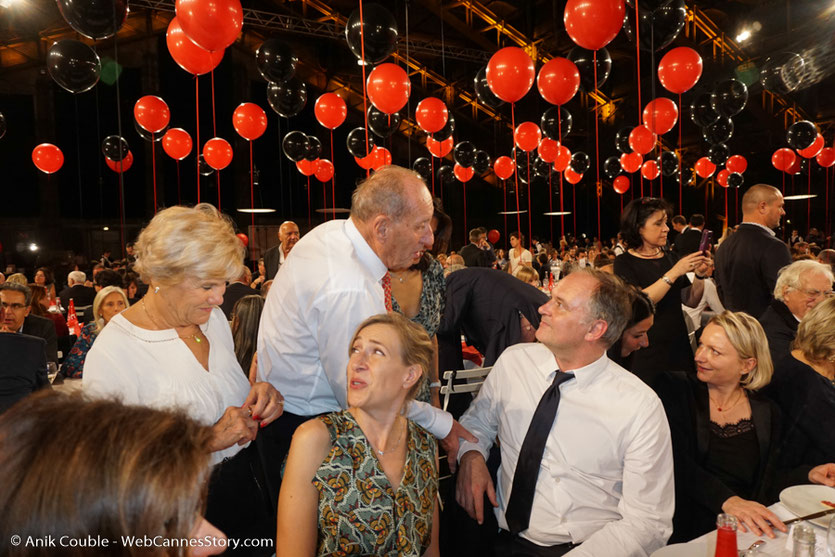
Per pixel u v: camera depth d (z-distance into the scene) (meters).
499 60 5.14
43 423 0.52
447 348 3.11
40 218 15.06
